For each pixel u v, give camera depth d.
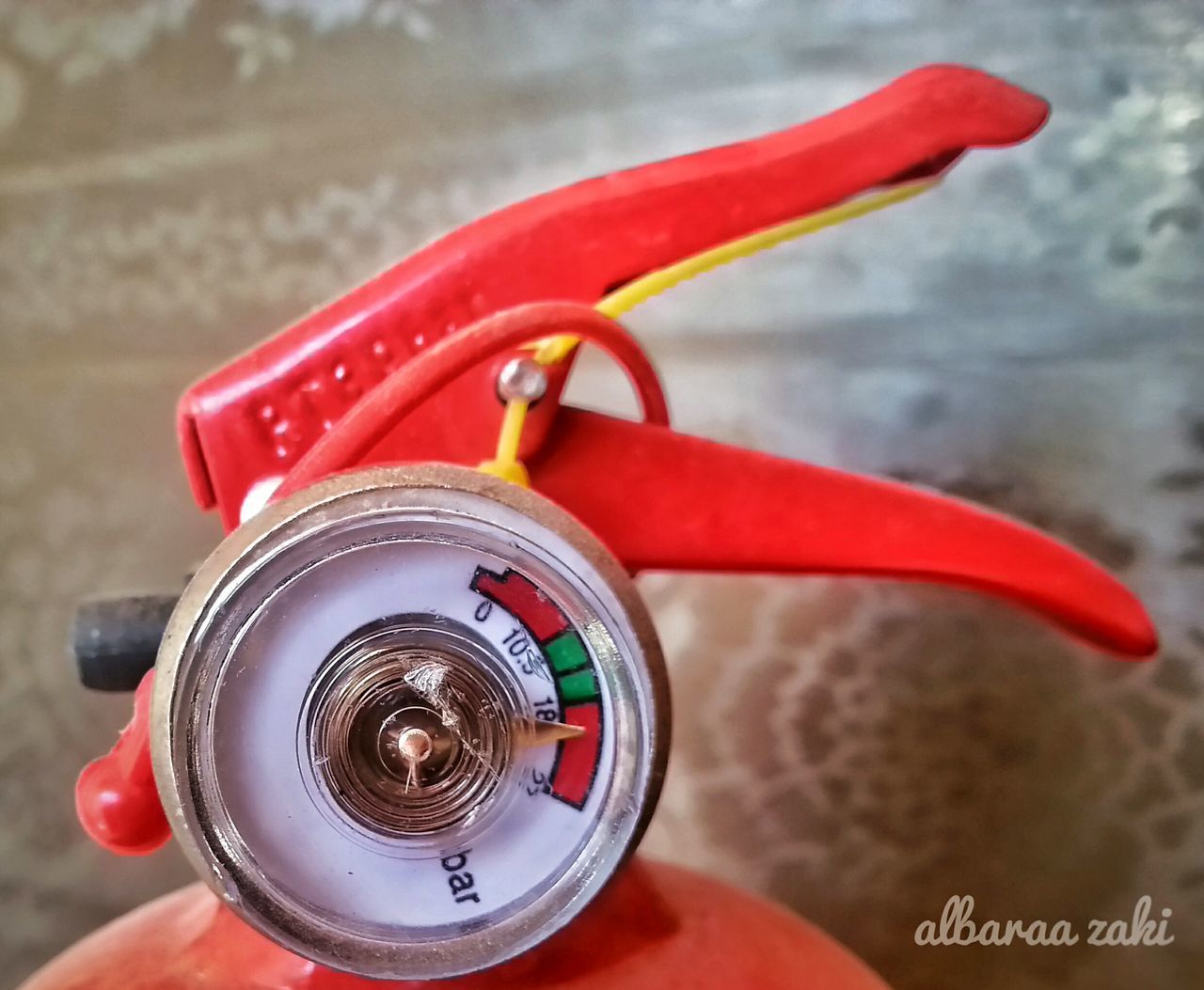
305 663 0.06
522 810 0.06
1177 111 0.10
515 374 0.06
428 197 0.10
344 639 0.06
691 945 0.07
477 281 0.07
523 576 0.06
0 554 0.11
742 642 0.10
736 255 0.07
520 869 0.06
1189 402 0.10
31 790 0.11
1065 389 0.10
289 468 0.06
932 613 0.10
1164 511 0.10
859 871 0.10
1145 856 0.10
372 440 0.06
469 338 0.06
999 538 0.07
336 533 0.05
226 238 0.10
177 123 0.10
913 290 0.10
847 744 0.10
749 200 0.07
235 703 0.06
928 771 0.10
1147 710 0.10
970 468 0.10
